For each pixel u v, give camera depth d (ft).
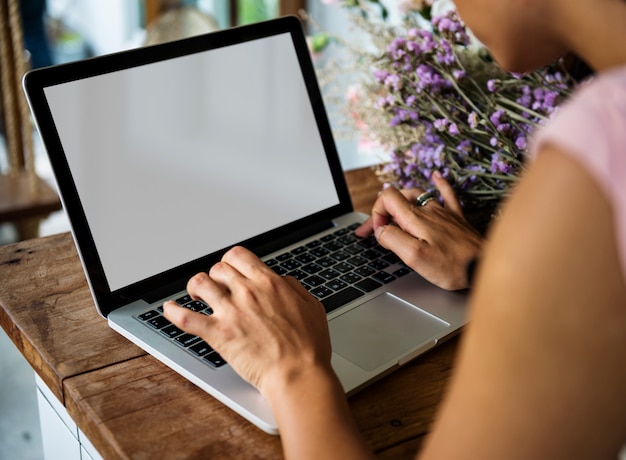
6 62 7.92
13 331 2.73
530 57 1.73
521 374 1.32
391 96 3.49
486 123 3.28
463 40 3.39
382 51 3.92
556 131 1.27
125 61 2.88
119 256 2.76
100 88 2.79
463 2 1.73
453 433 1.42
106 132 2.78
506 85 3.43
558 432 1.33
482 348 1.37
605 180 1.22
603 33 1.56
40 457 5.85
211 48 3.15
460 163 3.56
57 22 14.84
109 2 13.52
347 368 2.38
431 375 2.47
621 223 1.20
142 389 2.35
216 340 2.20
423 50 3.48
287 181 3.34
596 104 1.27
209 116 3.09
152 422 2.20
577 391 1.30
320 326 2.23
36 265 3.12
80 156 2.71
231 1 9.46
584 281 1.25
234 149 3.15
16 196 7.97
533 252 1.28
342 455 1.79
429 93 3.46
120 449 2.09
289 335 2.15
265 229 3.21
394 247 2.91
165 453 2.08
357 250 3.21
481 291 1.38
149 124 2.91
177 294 2.82
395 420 2.25
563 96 3.27
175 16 7.75
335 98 4.21
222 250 3.05
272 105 3.31
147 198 2.88
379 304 2.79
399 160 3.66
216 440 2.13
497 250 1.34
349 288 2.89
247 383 2.27
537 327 1.29
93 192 2.73
